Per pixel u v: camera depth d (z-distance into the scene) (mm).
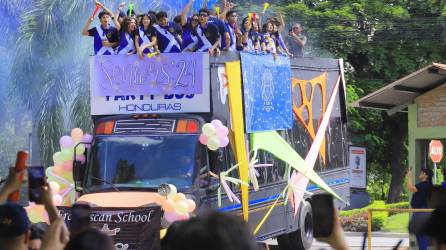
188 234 4016
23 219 5633
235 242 4016
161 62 16766
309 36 36156
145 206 14891
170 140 16031
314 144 21594
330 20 36188
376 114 37844
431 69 17734
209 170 16078
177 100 16688
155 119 16312
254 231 18266
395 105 20375
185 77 16656
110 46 17812
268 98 18906
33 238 7609
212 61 16766
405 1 37375
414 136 19234
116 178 15906
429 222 4973
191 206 15023
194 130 16062
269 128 18859
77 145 16203
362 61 38281
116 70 17016
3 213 5594
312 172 21188
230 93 17359
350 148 29031
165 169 15844
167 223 14953
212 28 17625
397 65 37000
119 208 14898
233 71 17484
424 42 36562
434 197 9188
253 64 18297
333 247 5184
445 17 36000
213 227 4035
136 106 16922
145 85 16844
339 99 23531
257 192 18484
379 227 27953
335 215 5195
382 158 40000
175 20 17828
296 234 20969
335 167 23141
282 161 19922
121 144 16141
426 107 19016
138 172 15852
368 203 29969
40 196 5629
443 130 18625
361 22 36750
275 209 19500
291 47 24156
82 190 15992
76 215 5562
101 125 16484
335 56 36656
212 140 15812
